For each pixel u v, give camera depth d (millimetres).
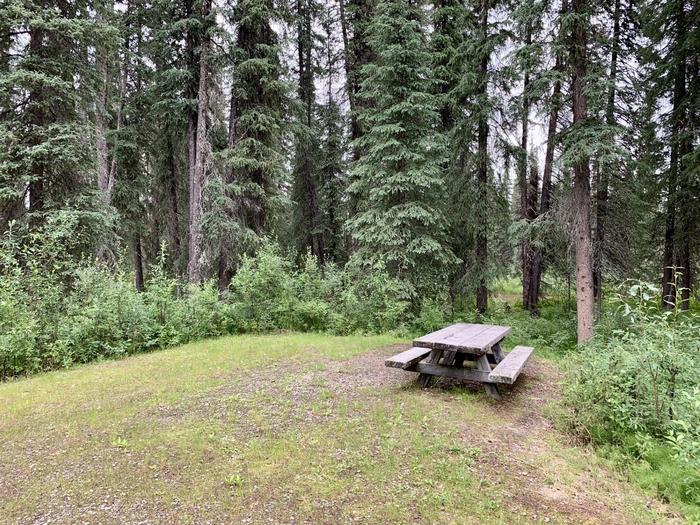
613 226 10430
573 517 2863
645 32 10789
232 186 11852
